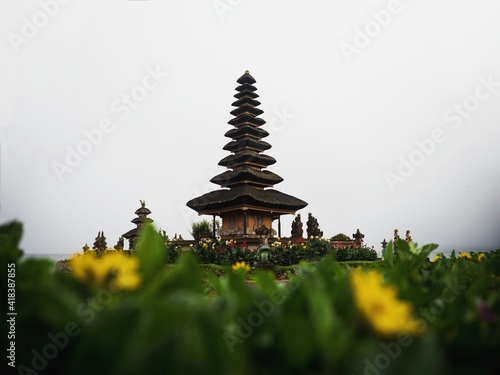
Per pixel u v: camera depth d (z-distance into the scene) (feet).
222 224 113.80
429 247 9.69
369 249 83.25
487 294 6.39
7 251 4.83
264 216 111.04
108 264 4.63
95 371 3.02
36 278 4.86
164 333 3.16
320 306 3.72
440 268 8.82
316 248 71.92
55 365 3.96
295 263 68.13
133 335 3.13
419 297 4.87
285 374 3.90
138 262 5.22
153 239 5.41
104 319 3.22
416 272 8.30
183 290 4.73
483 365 4.30
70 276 4.90
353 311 4.03
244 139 116.98
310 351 3.71
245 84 126.11
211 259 67.15
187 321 3.17
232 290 4.49
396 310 3.57
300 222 111.14
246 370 3.73
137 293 4.64
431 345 3.54
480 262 9.53
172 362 2.95
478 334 4.29
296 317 3.82
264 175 113.60
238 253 65.87
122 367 2.97
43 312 3.98
